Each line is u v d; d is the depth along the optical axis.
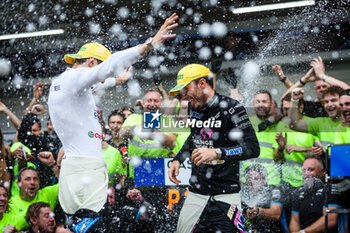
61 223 4.08
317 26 5.95
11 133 5.84
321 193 3.80
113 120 4.49
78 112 2.43
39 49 7.32
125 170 4.27
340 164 3.24
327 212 3.35
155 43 2.27
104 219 2.41
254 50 6.02
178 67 6.26
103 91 6.11
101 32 7.07
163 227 3.96
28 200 4.22
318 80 4.65
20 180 4.20
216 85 5.84
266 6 6.13
